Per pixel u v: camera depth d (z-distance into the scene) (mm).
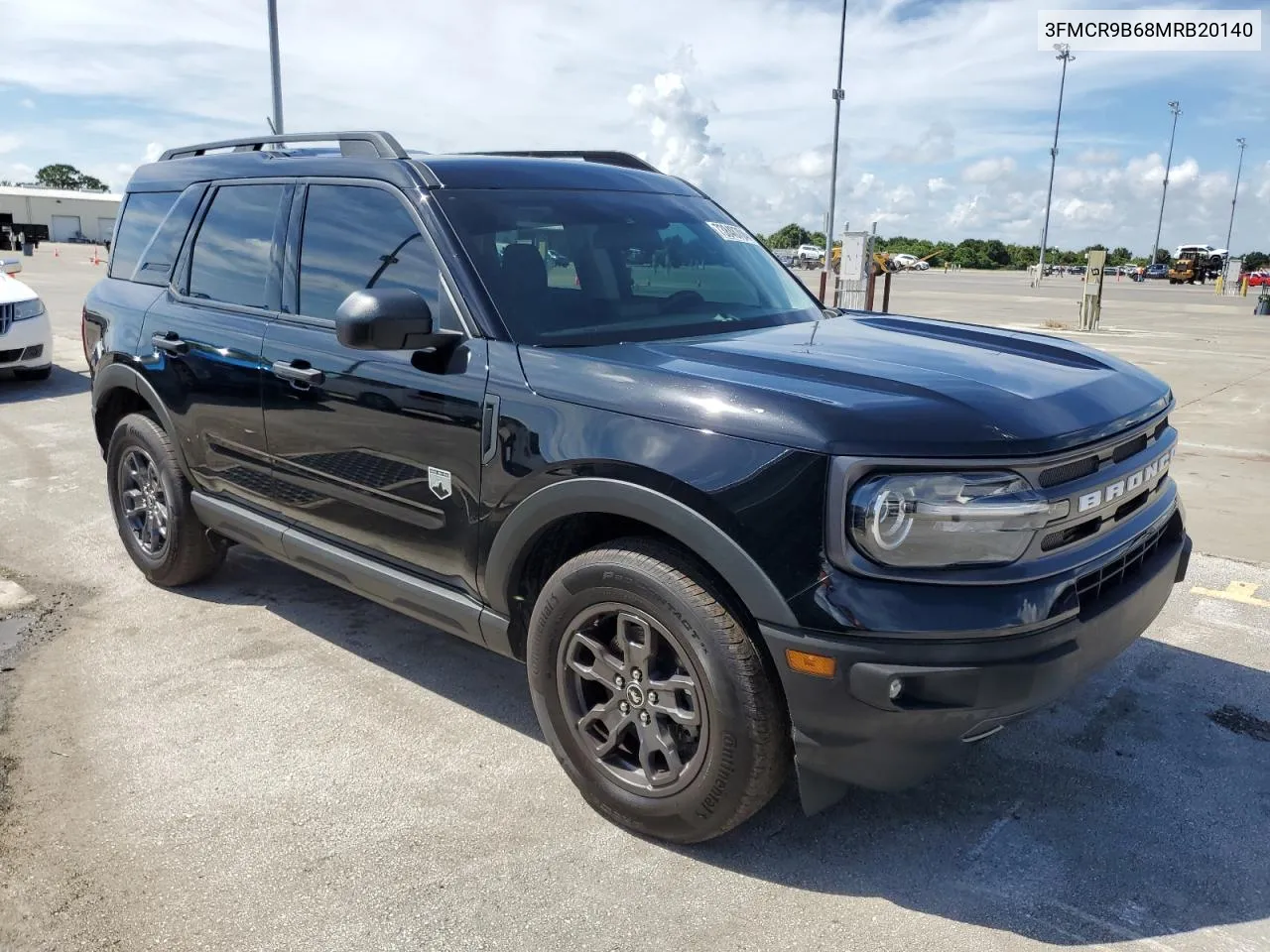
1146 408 2762
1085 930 2373
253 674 3732
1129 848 2695
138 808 2867
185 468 4203
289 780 3020
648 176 3969
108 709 3457
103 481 6438
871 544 2205
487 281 2982
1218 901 2477
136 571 4832
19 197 76375
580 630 2723
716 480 2332
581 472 2578
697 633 2432
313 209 3547
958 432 2244
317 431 3377
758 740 2410
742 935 2363
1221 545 5281
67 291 20953
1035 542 2307
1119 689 3613
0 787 2967
